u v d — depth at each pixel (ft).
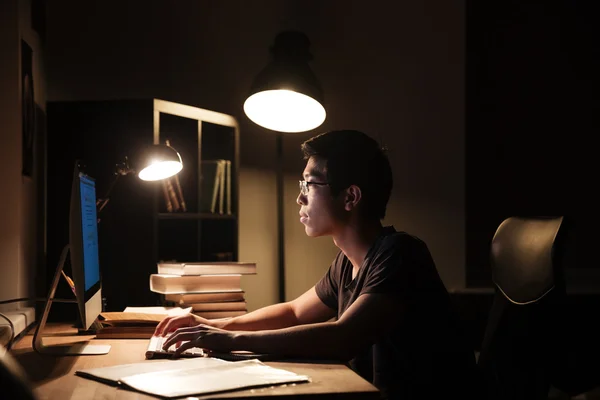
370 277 4.95
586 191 14.17
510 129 14.25
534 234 5.20
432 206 12.44
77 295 5.06
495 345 5.21
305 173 5.55
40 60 9.60
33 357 5.02
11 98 7.68
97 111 9.15
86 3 11.51
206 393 3.56
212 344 4.77
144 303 8.94
